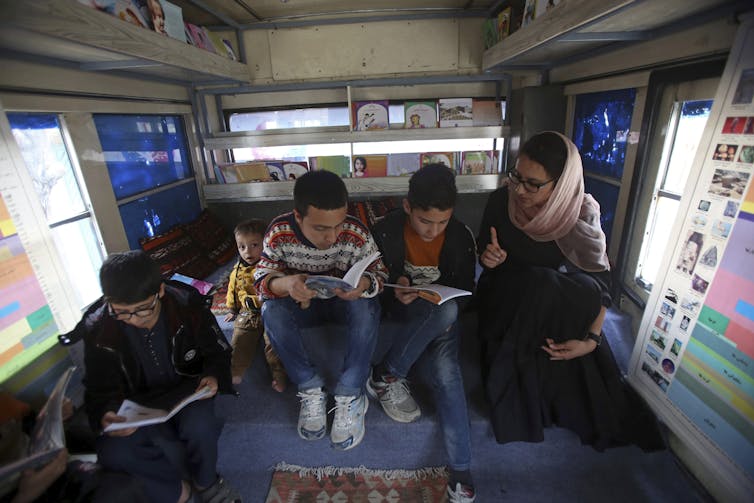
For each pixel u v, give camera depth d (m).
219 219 3.34
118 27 1.52
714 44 1.35
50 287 1.49
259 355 1.87
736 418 1.14
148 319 1.18
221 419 1.43
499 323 1.48
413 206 1.31
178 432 1.26
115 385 1.21
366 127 3.10
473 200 3.28
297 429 1.49
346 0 2.64
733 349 1.16
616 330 1.92
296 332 1.40
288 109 3.31
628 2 1.09
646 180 1.84
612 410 1.39
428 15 2.91
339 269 1.50
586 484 1.40
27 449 0.97
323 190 1.18
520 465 1.47
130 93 2.35
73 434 1.43
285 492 1.40
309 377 1.46
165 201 2.77
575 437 1.46
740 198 1.16
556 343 1.42
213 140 3.14
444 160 3.15
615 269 2.07
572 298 1.36
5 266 1.33
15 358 1.34
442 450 1.47
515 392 1.44
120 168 2.33
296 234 1.39
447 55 3.04
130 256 1.08
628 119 1.97
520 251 1.62
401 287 1.38
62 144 1.91
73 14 1.29
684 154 1.64
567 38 1.64
